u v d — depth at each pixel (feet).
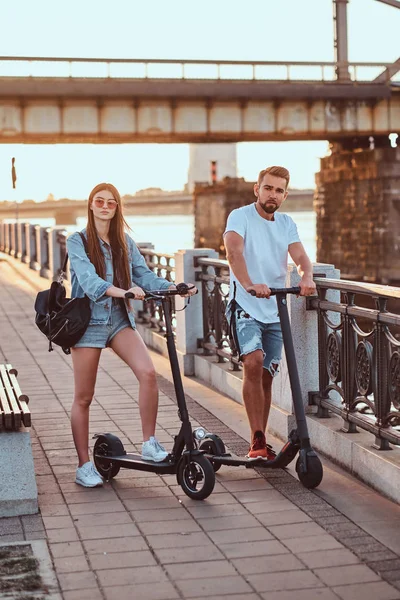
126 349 18.79
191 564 14.49
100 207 18.31
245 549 15.11
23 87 131.13
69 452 21.31
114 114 136.67
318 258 183.83
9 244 103.19
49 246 70.38
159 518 16.71
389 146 168.25
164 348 36.19
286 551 15.01
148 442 18.61
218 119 140.97
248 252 19.61
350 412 20.03
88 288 17.89
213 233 234.58
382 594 13.28
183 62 140.87
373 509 17.12
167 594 13.35
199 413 25.34
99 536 15.79
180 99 138.72
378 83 149.28
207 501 17.67
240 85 139.74
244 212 19.63
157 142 148.05
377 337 18.62
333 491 18.26
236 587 13.60
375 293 18.52
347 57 168.14
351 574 14.02
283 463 18.84
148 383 18.61
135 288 17.79
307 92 142.92
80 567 14.39
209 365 29.68
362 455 18.86
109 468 19.13
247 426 23.75
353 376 19.95
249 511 17.04
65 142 143.64
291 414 22.08
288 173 19.48
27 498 16.98
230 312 19.76
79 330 18.34
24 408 17.19
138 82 136.05
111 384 29.50
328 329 21.42
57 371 32.19
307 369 21.94
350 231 172.76
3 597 13.21
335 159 177.06
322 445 20.94
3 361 34.58
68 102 134.82
